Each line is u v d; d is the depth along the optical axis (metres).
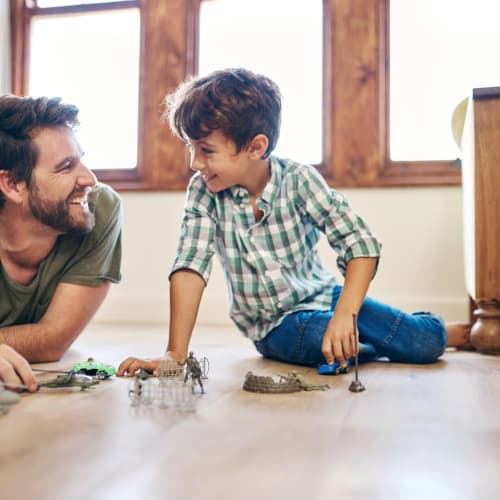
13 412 0.75
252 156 1.22
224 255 1.34
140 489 0.47
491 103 1.44
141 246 2.65
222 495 0.46
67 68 2.87
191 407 0.79
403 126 2.55
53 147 1.15
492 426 0.69
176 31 2.71
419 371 1.16
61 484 0.48
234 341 1.76
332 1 2.55
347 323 1.12
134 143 2.80
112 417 0.73
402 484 0.49
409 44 2.55
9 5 2.88
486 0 2.50
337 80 2.53
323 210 1.27
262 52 2.67
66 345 1.25
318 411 0.77
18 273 1.25
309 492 0.47
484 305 1.47
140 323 2.50
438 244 2.40
